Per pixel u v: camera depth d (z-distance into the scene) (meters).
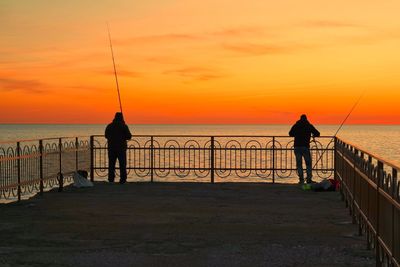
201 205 13.59
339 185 15.80
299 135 18.33
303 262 8.04
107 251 8.71
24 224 11.06
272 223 11.20
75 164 17.62
